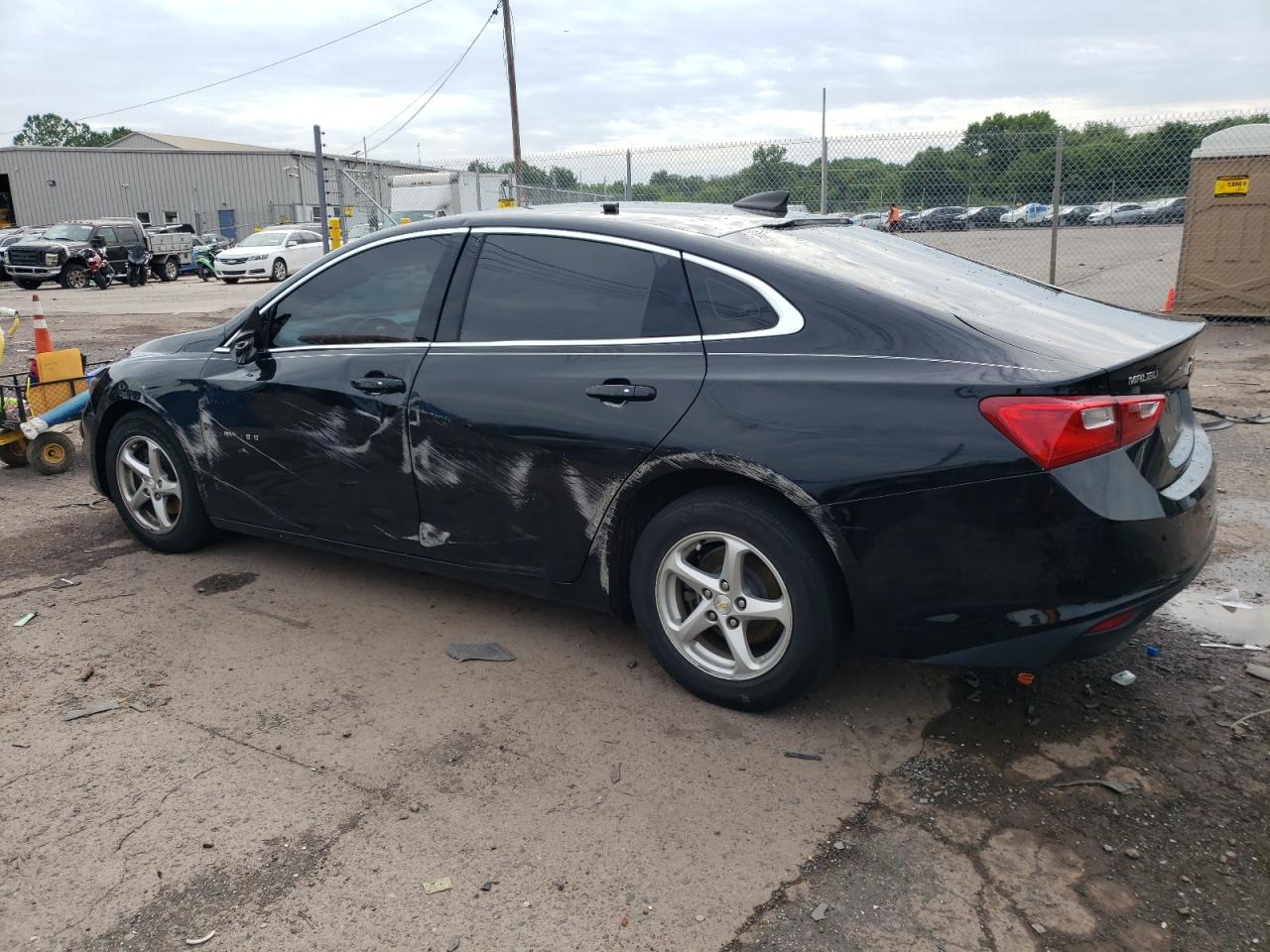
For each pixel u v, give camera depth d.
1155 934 2.33
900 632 2.97
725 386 3.12
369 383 3.86
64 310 20.28
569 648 3.83
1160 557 2.82
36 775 3.01
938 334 2.96
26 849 2.68
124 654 3.82
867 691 3.46
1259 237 11.61
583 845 2.68
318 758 3.10
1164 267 14.84
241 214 57.88
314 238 31.73
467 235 3.83
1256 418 7.32
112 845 2.69
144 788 2.94
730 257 3.28
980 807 2.81
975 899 2.45
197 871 2.59
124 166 56.84
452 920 2.41
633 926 2.38
